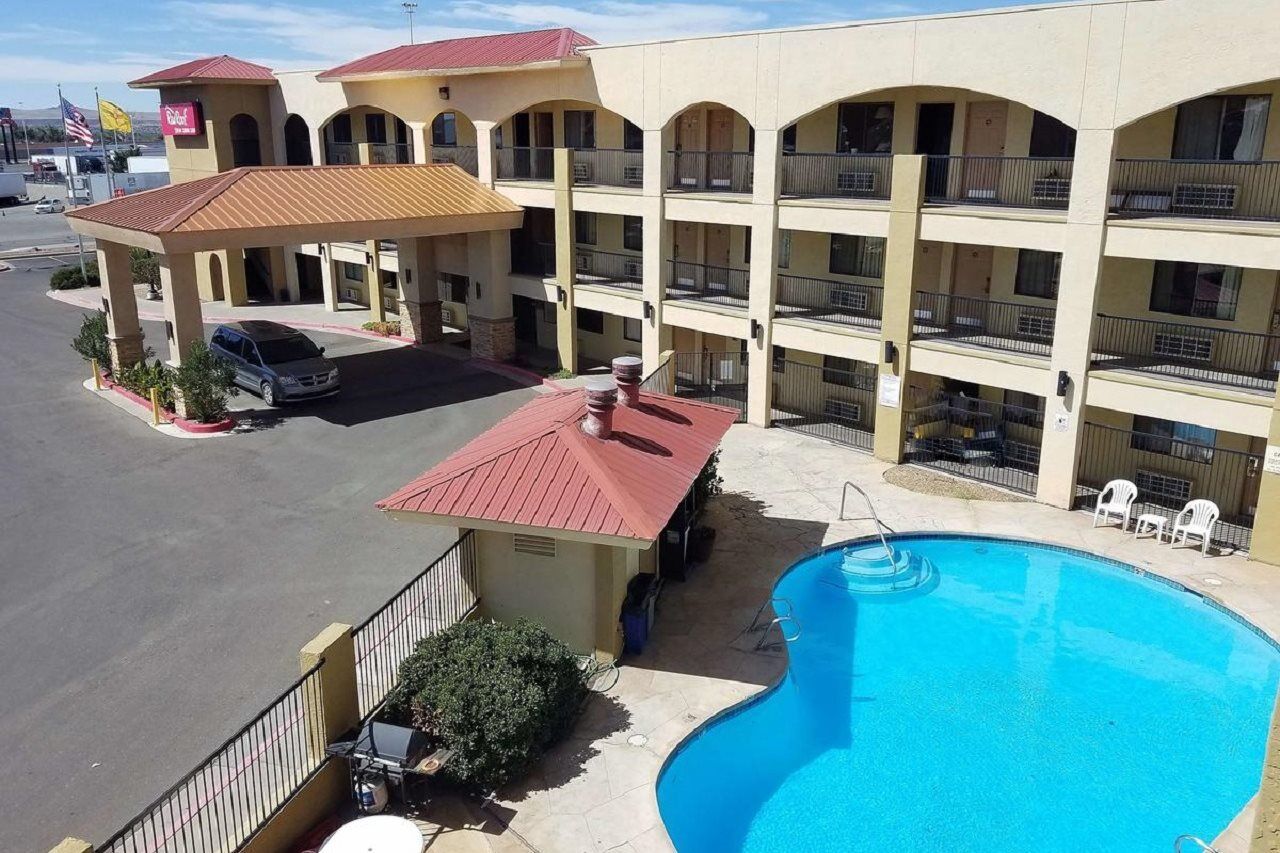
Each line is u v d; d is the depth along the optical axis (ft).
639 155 102.63
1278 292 63.93
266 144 143.13
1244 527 66.23
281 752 38.34
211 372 86.07
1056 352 67.36
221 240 84.38
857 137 84.43
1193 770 43.55
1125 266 70.38
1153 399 63.57
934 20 68.64
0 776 40.06
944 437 80.64
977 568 63.62
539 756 41.37
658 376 79.77
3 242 225.56
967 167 78.48
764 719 46.78
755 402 88.69
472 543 49.21
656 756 41.98
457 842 36.63
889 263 75.41
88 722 43.80
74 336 124.88
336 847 31.81
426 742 38.52
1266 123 63.21
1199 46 57.16
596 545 47.21
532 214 116.06
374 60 124.98
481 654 41.14
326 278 138.62
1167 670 51.72
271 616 53.47
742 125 93.15
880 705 48.57
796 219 81.41
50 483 73.15
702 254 99.40
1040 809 40.88
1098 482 74.23
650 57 88.94
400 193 100.17
